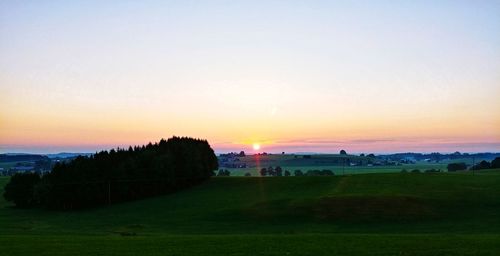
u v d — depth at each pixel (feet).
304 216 278.46
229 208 318.45
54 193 401.70
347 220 265.54
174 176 445.37
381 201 293.02
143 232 240.12
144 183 431.43
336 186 377.30
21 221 325.42
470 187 340.39
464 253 118.73
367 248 127.75
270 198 351.67
